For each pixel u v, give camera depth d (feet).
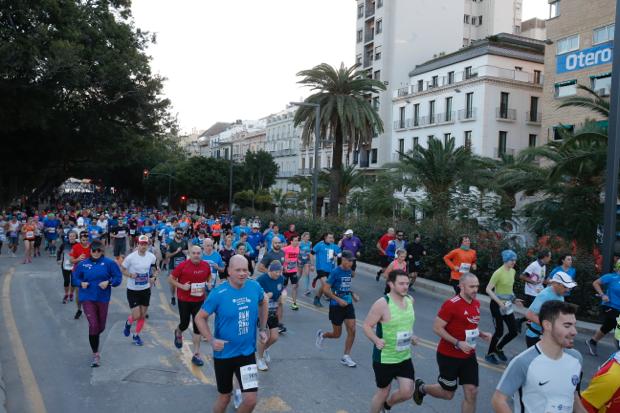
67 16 98.68
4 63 86.94
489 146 142.82
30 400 20.74
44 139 120.78
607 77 104.01
